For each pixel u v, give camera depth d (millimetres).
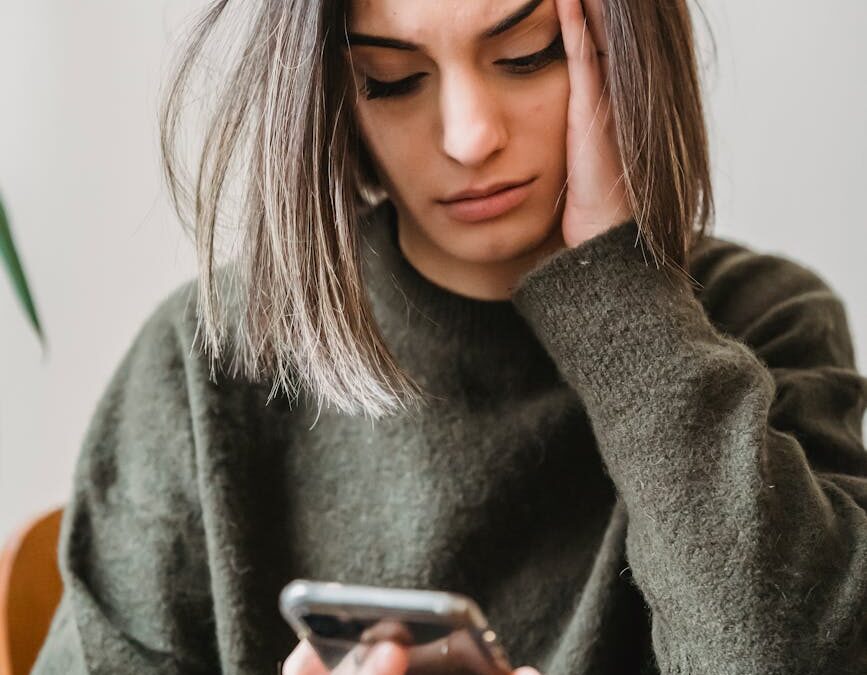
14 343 1513
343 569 992
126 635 972
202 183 928
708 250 1076
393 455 989
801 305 1034
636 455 837
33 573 1059
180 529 1000
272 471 1022
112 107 1433
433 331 981
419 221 911
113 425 1059
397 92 853
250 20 874
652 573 821
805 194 1390
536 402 978
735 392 842
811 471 869
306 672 765
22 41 1426
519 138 865
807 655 772
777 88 1366
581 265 881
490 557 976
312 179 865
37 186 1460
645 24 871
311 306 890
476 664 642
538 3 815
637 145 880
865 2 1324
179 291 1095
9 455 1548
